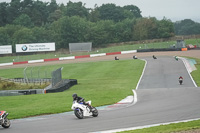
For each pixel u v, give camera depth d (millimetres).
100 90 49656
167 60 99938
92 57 131750
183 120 22562
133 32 197875
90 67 99812
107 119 24453
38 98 42906
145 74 76438
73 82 66250
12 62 130875
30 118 28203
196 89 43469
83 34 185375
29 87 63906
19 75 92500
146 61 101938
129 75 77188
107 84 64250
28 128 22594
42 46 144250
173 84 58219
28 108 33531
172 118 23484
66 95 44594
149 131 18719
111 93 43844
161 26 197250
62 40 182625
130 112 27484
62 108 32281
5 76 93000
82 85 65500
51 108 32406
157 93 41875
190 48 128125
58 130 21125
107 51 143875
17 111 31562
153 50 131875
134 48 148250
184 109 27344
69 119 25812
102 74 83375
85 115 25656
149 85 58750
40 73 92875
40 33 186500
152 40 172125
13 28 196875
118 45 173250
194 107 28109
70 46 143500
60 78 67625
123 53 136125
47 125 23391
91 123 23078
